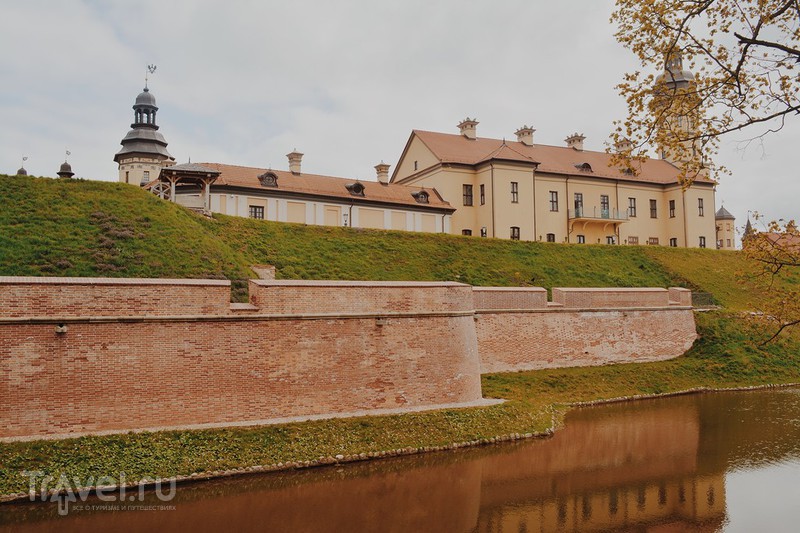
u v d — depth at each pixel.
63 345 14.87
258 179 40.91
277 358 17.52
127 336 15.58
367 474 15.60
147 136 62.81
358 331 18.92
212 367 16.55
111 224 25.08
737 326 35.09
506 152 49.50
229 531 11.88
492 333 27.28
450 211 47.44
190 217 29.94
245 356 17.05
